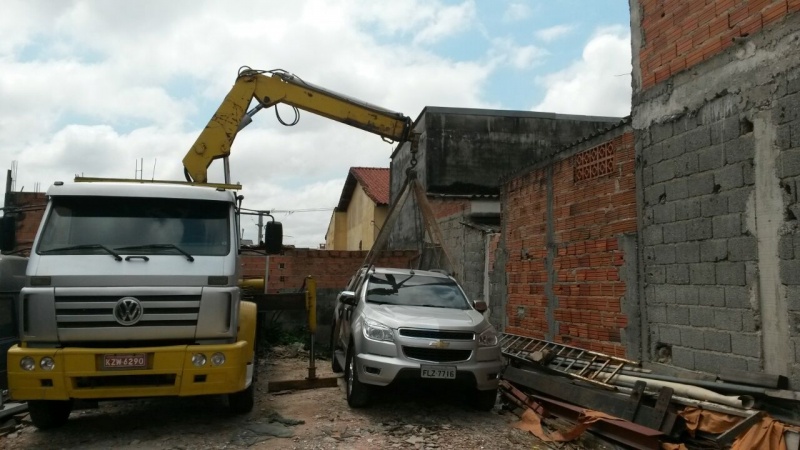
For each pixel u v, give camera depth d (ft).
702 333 18.75
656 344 20.86
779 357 16.06
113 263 18.78
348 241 97.66
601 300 24.22
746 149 17.34
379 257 47.39
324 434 19.57
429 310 24.36
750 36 17.38
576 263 26.27
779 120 16.26
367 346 22.11
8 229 20.85
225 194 21.26
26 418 21.15
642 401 19.15
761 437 15.11
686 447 16.80
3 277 22.85
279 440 18.94
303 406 23.41
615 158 23.68
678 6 20.49
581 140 26.04
